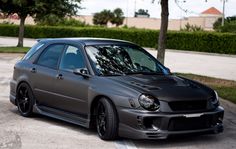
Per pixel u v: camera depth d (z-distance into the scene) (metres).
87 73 7.75
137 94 6.92
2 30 59.00
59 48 8.62
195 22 83.56
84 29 51.19
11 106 10.19
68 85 7.99
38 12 32.28
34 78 8.78
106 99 7.23
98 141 7.26
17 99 9.24
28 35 56.00
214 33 41.38
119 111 7.02
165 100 6.89
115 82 7.30
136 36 47.06
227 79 18.17
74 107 7.93
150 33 46.12
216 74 21.03
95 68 7.76
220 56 38.47
